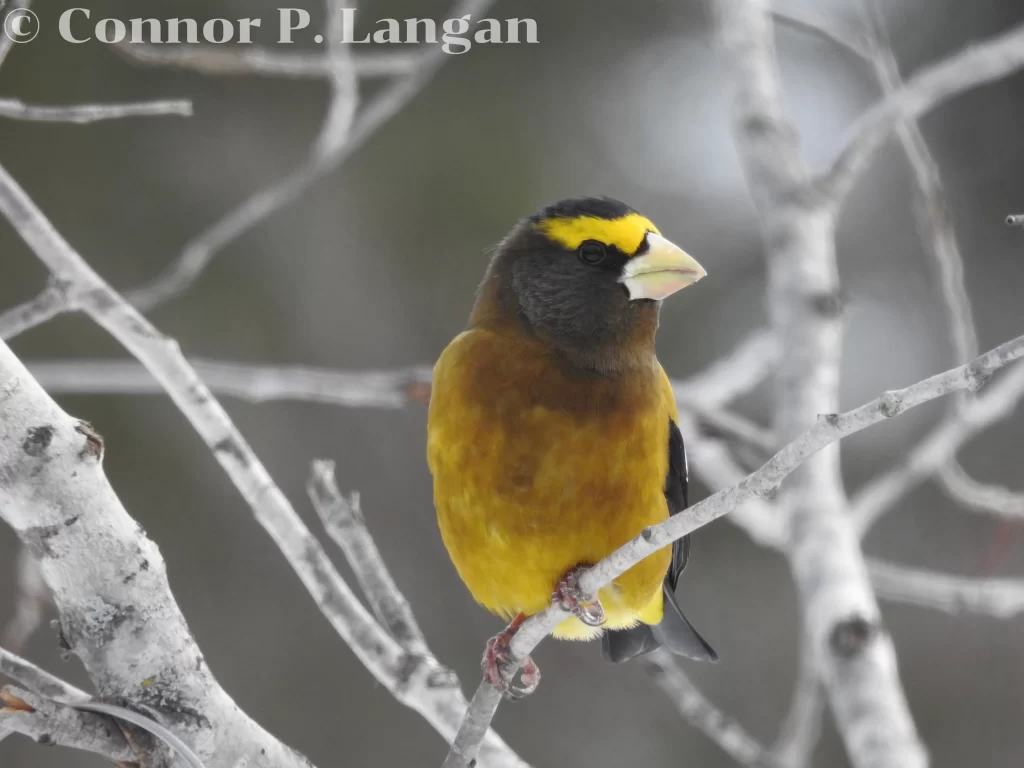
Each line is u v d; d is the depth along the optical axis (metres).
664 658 7.27
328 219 13.16
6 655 4.01
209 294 12.68
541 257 5.81
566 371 5.63
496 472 5.58
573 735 12.27
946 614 12.82
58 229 12.51
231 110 13.14
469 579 5.95
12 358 3.92
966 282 14.23
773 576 13.13
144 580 4.06
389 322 13.19
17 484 3.91
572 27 14.17
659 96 14.35
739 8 8.84
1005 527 11.91
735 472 8.53
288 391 8.44
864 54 8.56
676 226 14.05
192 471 12.39
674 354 13.59
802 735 7.31
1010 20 14.16
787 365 7.67
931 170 7.81
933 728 12.46
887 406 3.72
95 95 12.69
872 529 13.13
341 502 6.20
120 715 3.98
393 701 12.16
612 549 5.67
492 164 13.58
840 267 14.35
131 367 8.58
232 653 12.07
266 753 4.33
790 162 8.30
